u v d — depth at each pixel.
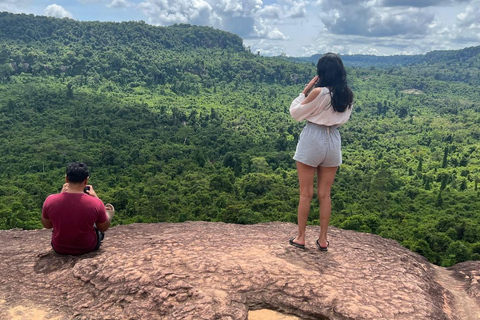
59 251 3.49
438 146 119.75
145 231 4.50
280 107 178.88
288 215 38.44
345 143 127.00
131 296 2.78
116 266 3.12
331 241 4.11
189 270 3.05
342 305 2.68
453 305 3.20
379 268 3.37
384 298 2.83
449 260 29.09
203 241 3.84
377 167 90.31
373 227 38.53
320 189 3.55
